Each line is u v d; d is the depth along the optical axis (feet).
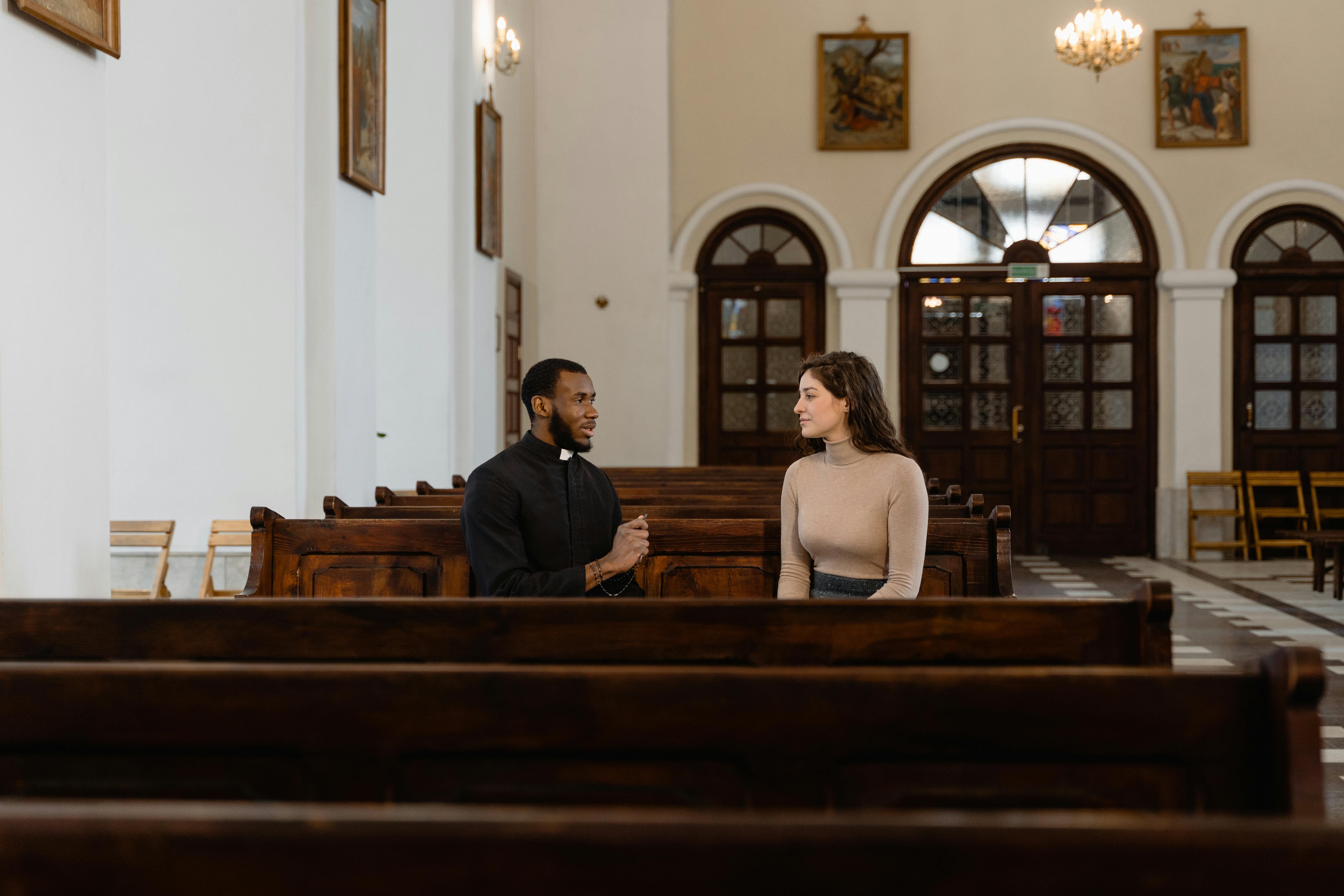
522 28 34.63
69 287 11.27
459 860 3.59
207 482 17.85
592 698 5.55
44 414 10.85
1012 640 7.50
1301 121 38.04
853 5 39.42
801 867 3.55
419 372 25.12
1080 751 5.53
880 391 10.45
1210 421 38.22
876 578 10.33
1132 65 38.52
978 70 39.04
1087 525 39.34
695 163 39.65
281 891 3.60
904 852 3.54
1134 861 3.54
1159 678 5.53
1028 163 39.11
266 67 17.62
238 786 5.65
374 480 20.29
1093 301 39.19
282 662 7.57
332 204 18.25
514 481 10.48
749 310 39.93
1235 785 5.50
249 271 17.75
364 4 19.20
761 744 5.53
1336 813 12.37
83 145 11.48
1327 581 32.24
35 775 5.68
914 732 5.53
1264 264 38.27
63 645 7.59
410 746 5.56
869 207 39.24
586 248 37.24
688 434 40.01
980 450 39.60
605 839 3.56
